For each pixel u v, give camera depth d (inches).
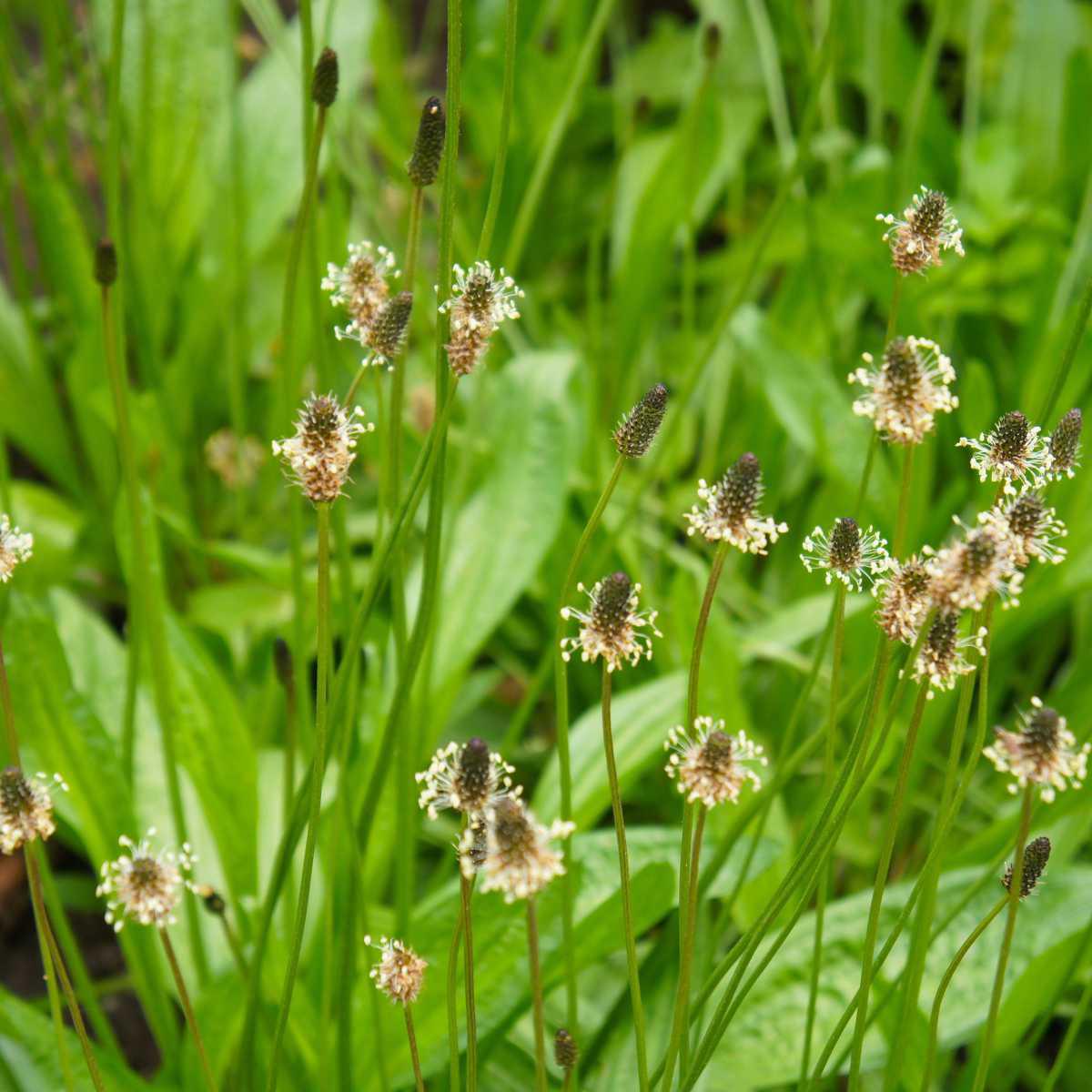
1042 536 23.1
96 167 55.6
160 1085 30.9
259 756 35.8
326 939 27.4
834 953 30.2
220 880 32.3
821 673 39.2
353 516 43.1
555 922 28.7
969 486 46.0
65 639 33.8
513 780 42.8
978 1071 24.7
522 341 49.4
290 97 48.1
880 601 23.4
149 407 42.8
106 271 27.1
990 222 50.1
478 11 56.0
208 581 45.0
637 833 30.1
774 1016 29.9
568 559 39.6
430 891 33.9
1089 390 44.2
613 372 48.6
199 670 32.5
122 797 31.0
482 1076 30.6
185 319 48.5
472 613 35.5
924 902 25.7
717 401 48.3
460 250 51.9
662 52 64.2
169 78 48.0
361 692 33.9
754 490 22.7
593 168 61.2
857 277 44.7
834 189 47.3
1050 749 22.2
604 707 23.2
